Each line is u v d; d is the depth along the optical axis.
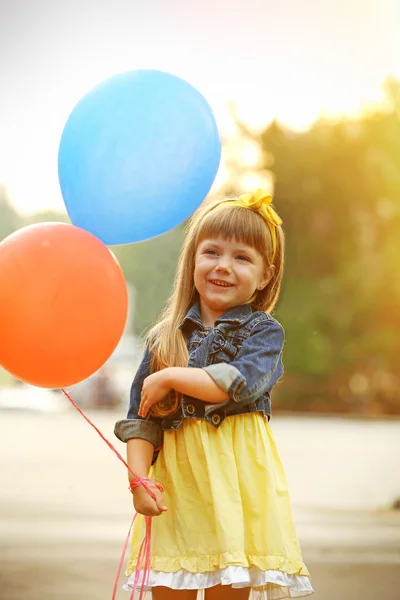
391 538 6.41
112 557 5.65
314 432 15.62
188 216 3.26
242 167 24.22
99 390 22.03
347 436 14.73
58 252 2.93
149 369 3.26
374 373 22.78
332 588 4.91
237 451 3.03
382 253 23.08
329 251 23.23
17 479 9.12
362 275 23.00
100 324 2.95
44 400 21.88
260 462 3.03
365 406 22.59
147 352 3.29
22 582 4.96
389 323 22.92
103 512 7.27
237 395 2.99
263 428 3.11
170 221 3.22
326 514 7.36
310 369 22.73
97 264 2.96
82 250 2.96
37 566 5.36
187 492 3.03
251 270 3.20
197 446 3.03
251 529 2.97
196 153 3.15
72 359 2.94
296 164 23.73
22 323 2.88
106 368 22.14
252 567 2.94
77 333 2.91
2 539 6.16
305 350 22.80
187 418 3.05
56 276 2.89
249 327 3.17
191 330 3.24
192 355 3.15
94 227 3.18
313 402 22.70
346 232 23.30
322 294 23.06
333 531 6.65
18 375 3.02
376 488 8.73
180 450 3.06
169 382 3.00
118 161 3.10
